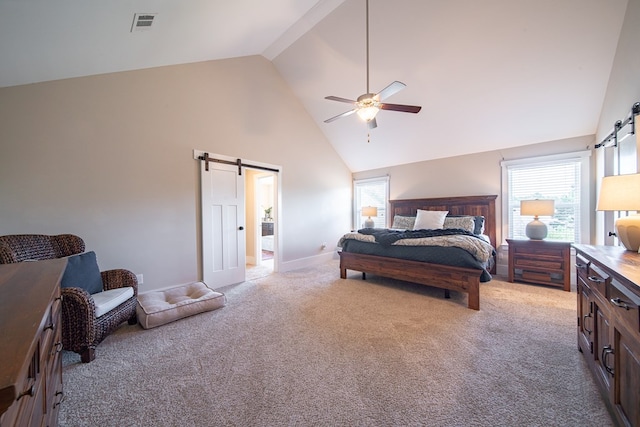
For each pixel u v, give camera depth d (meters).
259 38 3.42
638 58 2.13
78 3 1.51
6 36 1.58
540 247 3.45
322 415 1.32
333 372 1.67
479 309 2.70
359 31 3.24
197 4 2.07
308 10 3.04
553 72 2.97
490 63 3.10
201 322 2.45
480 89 3.43
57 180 2.41
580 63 2.81
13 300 0.79
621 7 2.35
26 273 1.12
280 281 3.90
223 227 3.67
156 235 3.04
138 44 2.35
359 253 3.79
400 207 5.26
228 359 1.83
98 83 2.64
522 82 3.18
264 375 1.65
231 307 2.84
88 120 2.58
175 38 2.52
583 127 3.46
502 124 3.81
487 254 2.82
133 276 2.46
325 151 5.47
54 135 2.39
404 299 3.04
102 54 2.28
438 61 3.26
